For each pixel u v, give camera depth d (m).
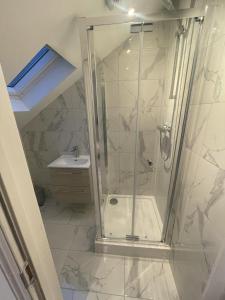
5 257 0.45
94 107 1.44
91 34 1.23
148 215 2.19
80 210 2.46
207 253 0.94
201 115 1.09
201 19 1.06
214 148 0.91
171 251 1.62
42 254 0.58
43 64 1.63
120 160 2.38
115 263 1.68
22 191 0.48
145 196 2.51
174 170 1.49
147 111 2.14
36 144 2.46
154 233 1.89
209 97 0.98
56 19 0.96
